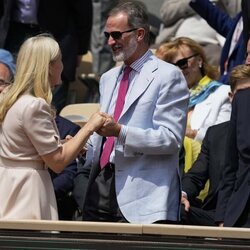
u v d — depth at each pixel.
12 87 21.86
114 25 23.03
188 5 38.25
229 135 24.55
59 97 35.28
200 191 27.47
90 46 39.34
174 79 22.69
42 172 21.84
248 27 31.39
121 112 22.95
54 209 21.89
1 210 21.53
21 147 21.66
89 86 37.94
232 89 26.17
